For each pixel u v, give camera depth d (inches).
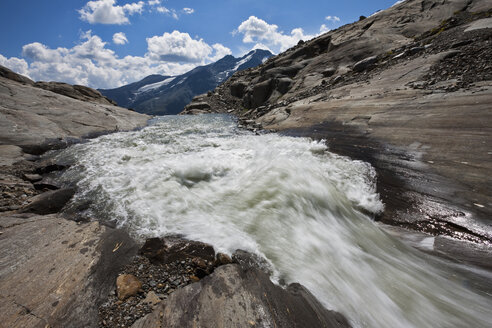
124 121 696.4
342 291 126.6
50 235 152.3
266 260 142.9
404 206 201.2
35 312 97.0
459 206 183.0
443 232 167.5
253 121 669.9
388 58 656.4
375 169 263.3
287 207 196.4
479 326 109.3
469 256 144.5
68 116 575.8
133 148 400.8
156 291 117.9
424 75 431.5
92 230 160.9
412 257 151.3
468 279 131.2
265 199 207.6
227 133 543.5
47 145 410.3
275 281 127.2
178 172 274.5
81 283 115.1
